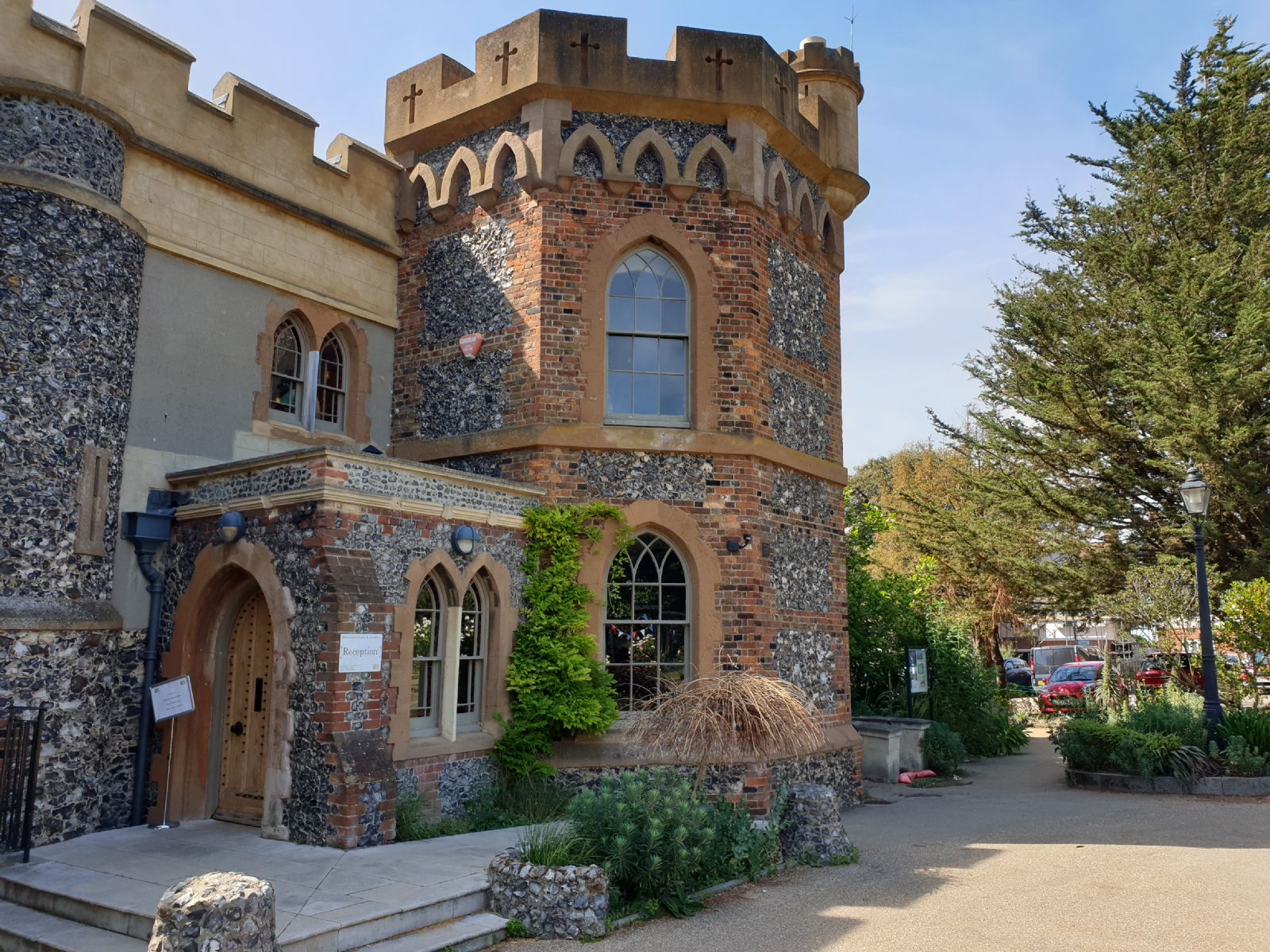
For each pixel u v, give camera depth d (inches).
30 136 350.6
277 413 454.0
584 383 448.1
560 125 462.3
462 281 485.1
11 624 326.0
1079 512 881.5
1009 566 956.0
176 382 402.6
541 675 409.4
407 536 368.5
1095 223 904.3
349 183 490.0
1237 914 274.7
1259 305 754.8
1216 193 828.6
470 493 400.2
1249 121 826.2
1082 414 861.2
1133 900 291.9
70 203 355.6
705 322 460.4
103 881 279.4
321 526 337.1
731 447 447.8
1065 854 362.0
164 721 370.3
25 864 300.8
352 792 319.9
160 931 186.1
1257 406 779.4
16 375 338.3
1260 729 528.1
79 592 352.5
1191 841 378.9
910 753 616.1
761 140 480.4
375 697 341.7
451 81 506.6
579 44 460.4
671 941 261.1
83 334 357.1
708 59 469.4
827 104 546.6
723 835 333.4
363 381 488.1
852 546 773.9
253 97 447.5
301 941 226.8
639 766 411.8
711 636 433.1
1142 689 736.3
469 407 470.3
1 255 338.6
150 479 390.3
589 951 253.0
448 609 391.2
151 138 400.8
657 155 470.0
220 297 424.2
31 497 339.3
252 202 441.1
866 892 311.3
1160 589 727.7
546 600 418.0
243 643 385.1
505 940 262.7
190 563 380.8
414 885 274.5
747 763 412.5
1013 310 903.1
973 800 512.7
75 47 375.9
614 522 436.8
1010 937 258.5
